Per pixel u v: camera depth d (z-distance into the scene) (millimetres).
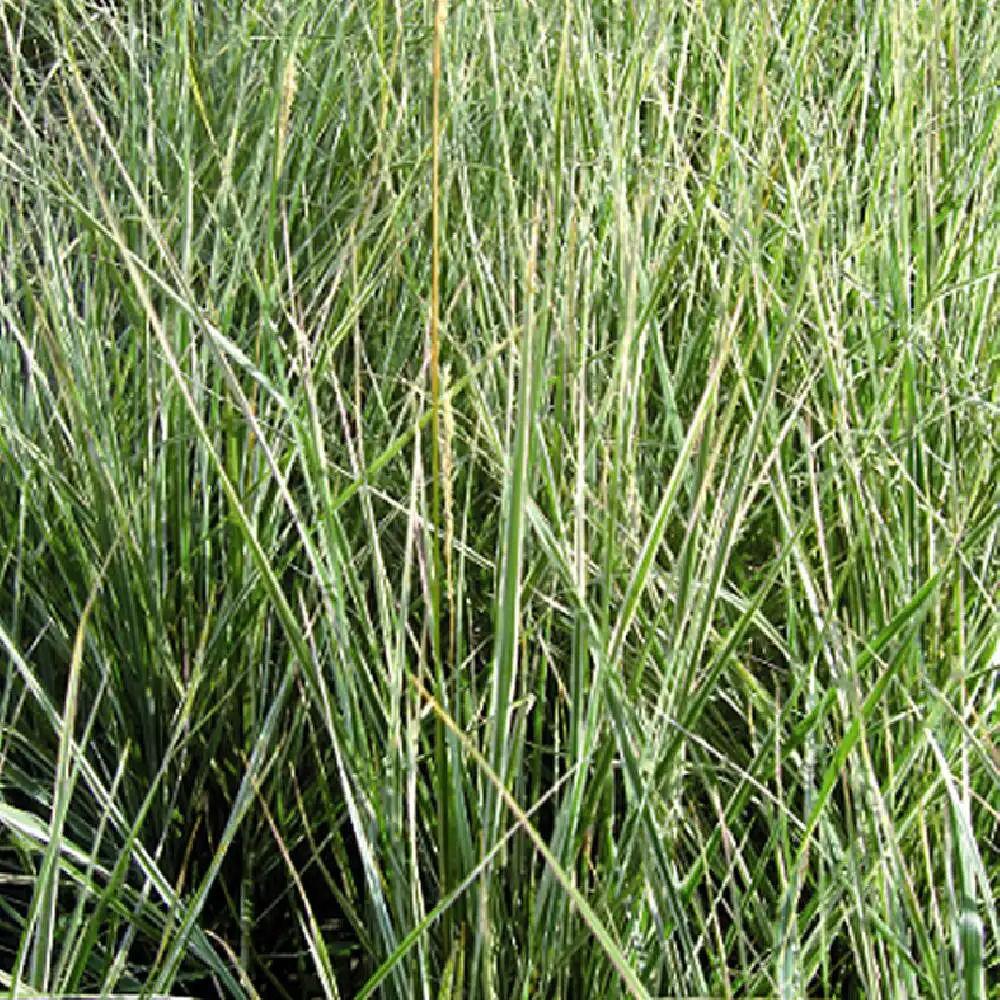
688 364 1098
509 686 693
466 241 1139
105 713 983
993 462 989
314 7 1465
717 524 806
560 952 760
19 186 1290
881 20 1364
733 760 940
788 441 1034
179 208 1178
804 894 867
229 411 970
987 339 1111
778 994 701
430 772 851
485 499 1109
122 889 859
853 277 1051
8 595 1043
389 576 1033
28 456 1031
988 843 852
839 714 847
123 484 993
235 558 959
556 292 978
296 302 1082
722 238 1181
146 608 942
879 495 984
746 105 1199
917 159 1196
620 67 1218
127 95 1370
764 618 980
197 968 910
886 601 943
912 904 727
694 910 832
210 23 1562
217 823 979
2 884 978
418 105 1342
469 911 753
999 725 827
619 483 775
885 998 776
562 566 747
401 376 1153
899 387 1047
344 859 875
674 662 769
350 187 1313
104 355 1159
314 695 793
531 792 931
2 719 891
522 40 1320
